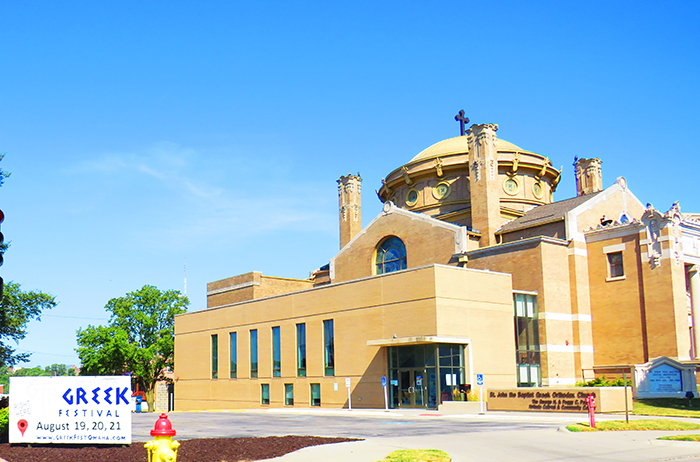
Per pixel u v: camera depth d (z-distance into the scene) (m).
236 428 30.23
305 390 51.56
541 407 35.94
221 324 61.69
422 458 18.20
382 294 46.16
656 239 47.41
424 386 42.22
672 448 21.59
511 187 62.41
